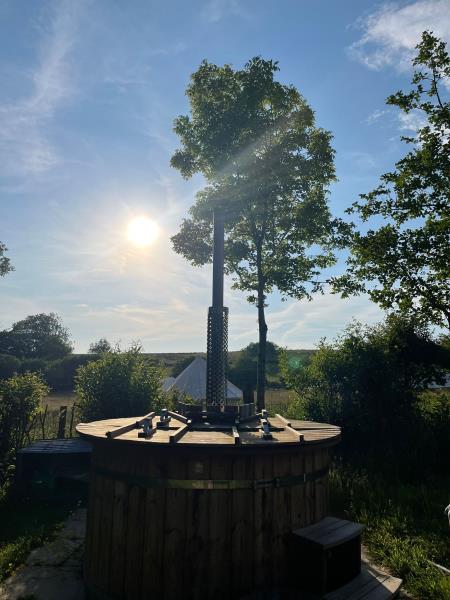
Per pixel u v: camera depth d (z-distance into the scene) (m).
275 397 20.00
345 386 10.18
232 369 27.70
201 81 11.80
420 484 7.66
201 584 3.51
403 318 11.18
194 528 3.57
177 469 3.64
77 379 9.98
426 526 5.70
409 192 13.55
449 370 10.45
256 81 10.95
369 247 13.42
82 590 4.11
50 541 5.39
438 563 4.68
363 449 9.58
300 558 3.66
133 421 5.25
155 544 3.58
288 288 12.50
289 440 3.89
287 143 11.48
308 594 3.46
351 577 3.80
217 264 6.65
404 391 10.03
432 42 13.23
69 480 7.12
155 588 3.52
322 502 4.23
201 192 12.88
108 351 10.41
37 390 8.80
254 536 3.65
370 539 5.30
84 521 6.18
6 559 4.70
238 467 3.69
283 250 12.45
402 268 13.34
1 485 7.57
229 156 11.54
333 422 9.84
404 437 9.37
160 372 10.65
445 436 9.05
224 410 5.45
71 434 10.34
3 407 8.31
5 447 8.19
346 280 13.27
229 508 3.63
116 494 3.83
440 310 13.44
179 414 5.39
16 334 61.59
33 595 4.00
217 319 6.37
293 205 12.23
